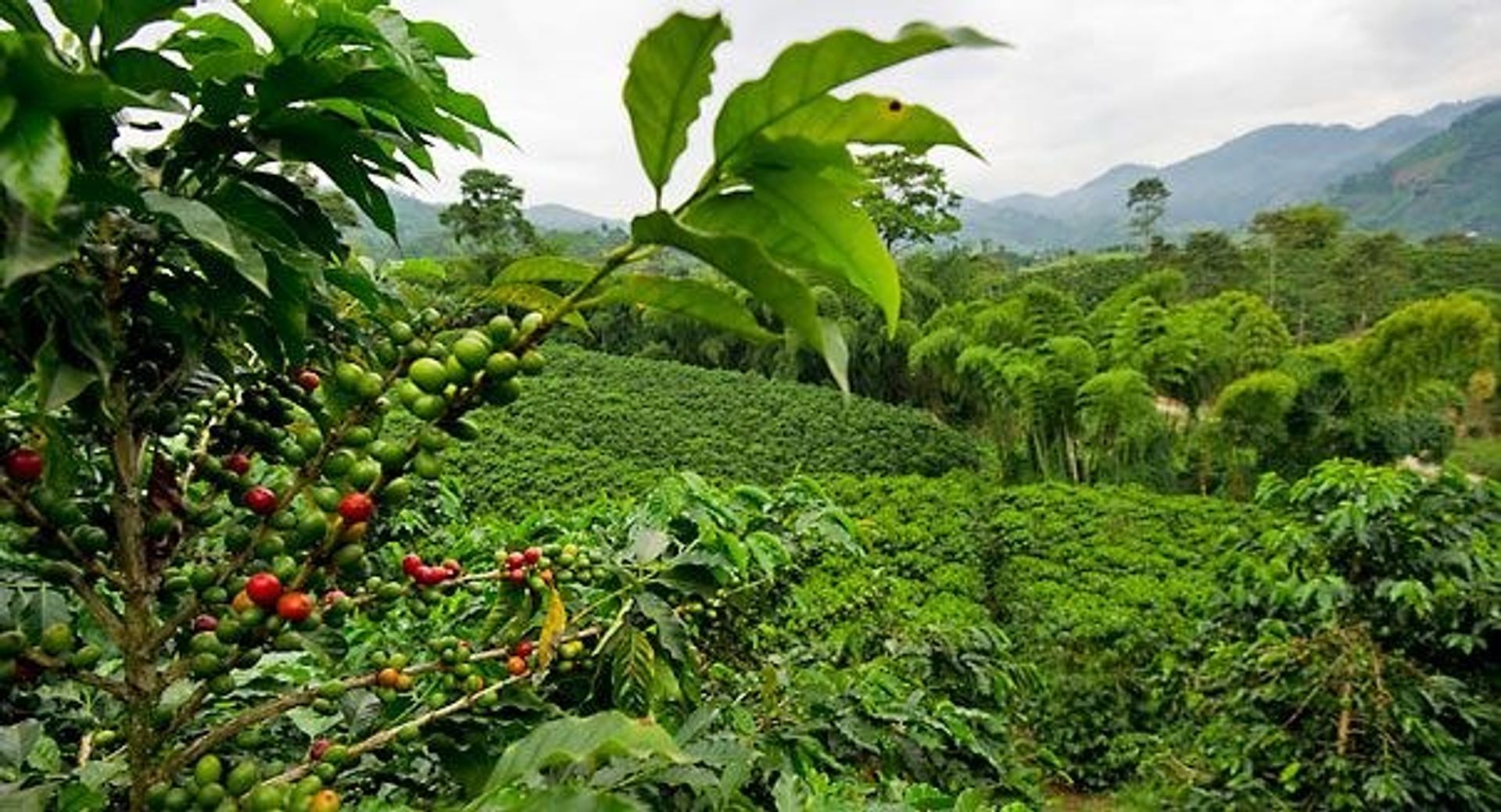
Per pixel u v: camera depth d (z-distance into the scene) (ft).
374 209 4.86
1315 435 77.56
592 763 3.71
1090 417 76.89
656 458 87.25
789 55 2.75
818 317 2.88
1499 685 17.84
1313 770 17.78
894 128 3.00
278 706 4.71
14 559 5.26
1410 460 90.79
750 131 2.97
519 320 4.73
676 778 4.96
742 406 103.55
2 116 2.92
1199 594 38.88
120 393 4.43
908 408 107.86
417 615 5.69
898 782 7.54
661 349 131.95
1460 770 16.31
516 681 5.36
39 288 3.64
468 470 64.03
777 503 10.85
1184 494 82.17
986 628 13.91
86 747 5.22
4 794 4.10
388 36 4.57
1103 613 35.50
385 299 5.53
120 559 4.44
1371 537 17.24
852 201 3.24
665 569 7.30
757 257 2.75
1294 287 165.07
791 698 9.32
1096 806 25.59
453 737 5.13
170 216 3.62
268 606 4.14
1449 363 75.46
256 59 4.33
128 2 3.84
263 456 5.68
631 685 6.42
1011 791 12.91
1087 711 27.45
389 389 4.60
